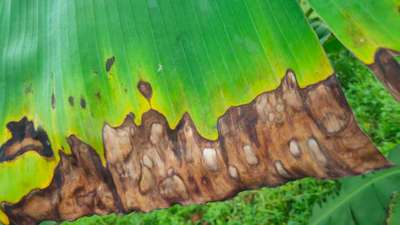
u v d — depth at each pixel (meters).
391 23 0.35
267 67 0.39
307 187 1.28
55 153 0.44
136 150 0.42
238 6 0.41
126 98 0.43
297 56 0.38
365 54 0.35
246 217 1.28
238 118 0.39
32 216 0.45
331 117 0.36
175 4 0.43
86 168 0.44
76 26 0.45
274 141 0.38
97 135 0.43
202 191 0.40
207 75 0.41
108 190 0.43
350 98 1.43
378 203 0.73
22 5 0.48
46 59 0.46
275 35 0.39
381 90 1.42
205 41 0.41
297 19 0.39
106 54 0.44
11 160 0.45
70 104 0.44
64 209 0.44
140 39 0.43
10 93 0.46
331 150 0.36
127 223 1.34
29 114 0.45
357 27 0.36
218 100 0.40
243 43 0.40
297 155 0.37
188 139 0.41
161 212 1.34
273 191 1.31
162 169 0.41
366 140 0.35
